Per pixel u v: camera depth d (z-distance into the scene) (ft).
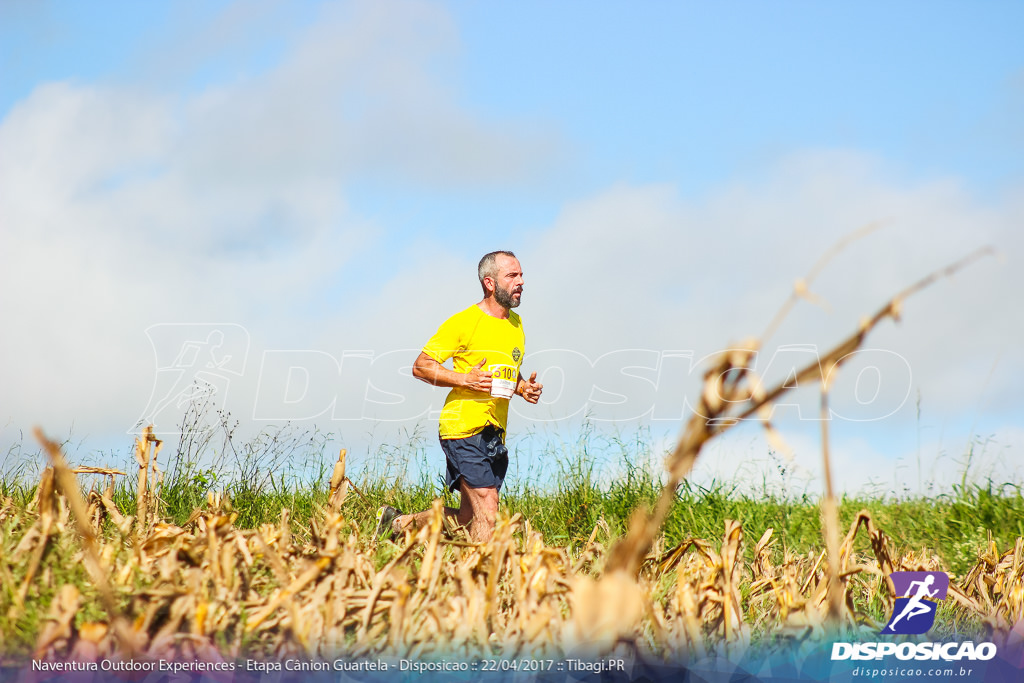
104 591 30.04
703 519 80.28
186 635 32.14
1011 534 81.20
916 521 87.56
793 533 80.43
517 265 77.05
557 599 38.99
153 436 62.59
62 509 44.96
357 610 37.86
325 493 77.05
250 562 39.19
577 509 82.33
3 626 33.12
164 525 46.09
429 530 42.98
